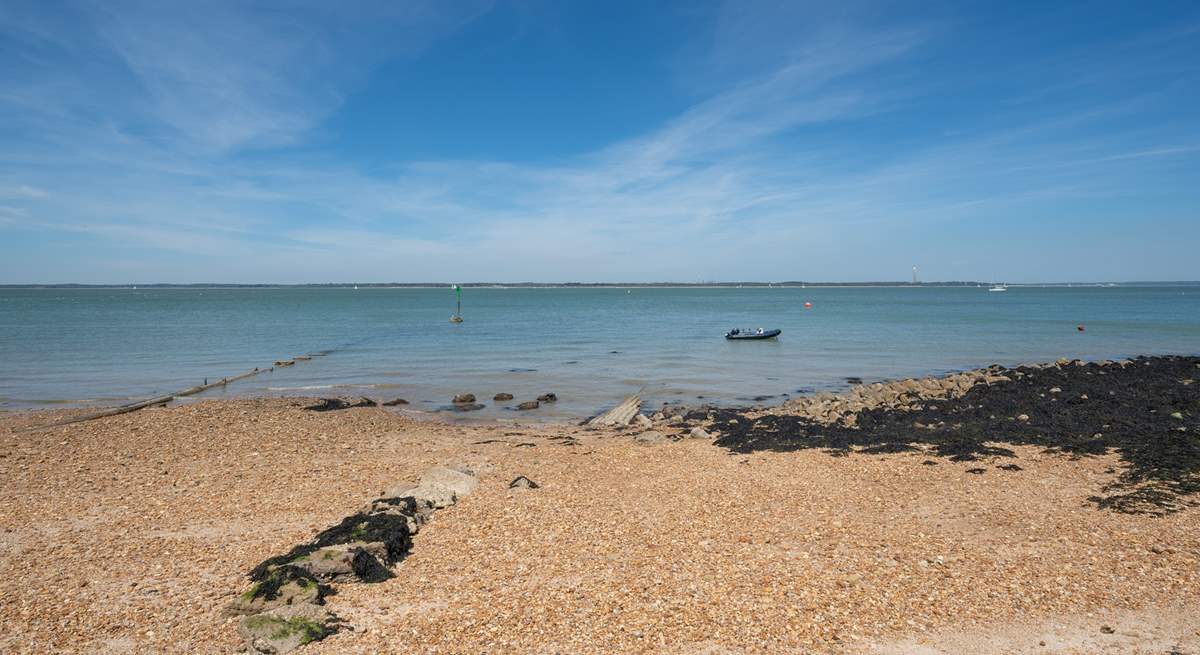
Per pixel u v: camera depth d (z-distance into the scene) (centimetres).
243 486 1648
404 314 11019
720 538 1270
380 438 2270
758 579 1075
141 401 3020
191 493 1585
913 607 973
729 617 947
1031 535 1242
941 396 2941
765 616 949
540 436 2377
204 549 1228
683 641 884
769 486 1633
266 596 970
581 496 1559
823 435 2191
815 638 891
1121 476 1598
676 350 5297
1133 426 2120
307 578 1015
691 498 1538
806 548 1211
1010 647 869
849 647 870
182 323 8244
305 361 4597
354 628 924
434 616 959
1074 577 1057
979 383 3206
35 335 6344
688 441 2212
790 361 4609
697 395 3353
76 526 1351
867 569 1109
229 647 883
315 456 1986
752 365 4409
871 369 4234
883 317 9694
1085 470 1672
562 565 1144
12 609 978
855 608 972
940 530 1289
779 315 10481
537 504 1493
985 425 2211
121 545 1246
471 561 1166
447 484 1609
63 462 1877
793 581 1064
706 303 16762
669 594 1023
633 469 1827
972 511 1395
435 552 1209
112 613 969
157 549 1227
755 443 2119
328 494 1579
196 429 2311
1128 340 5881
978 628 915
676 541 1255
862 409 2619
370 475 1756
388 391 3438
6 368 4166
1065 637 890
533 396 3297
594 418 2772
